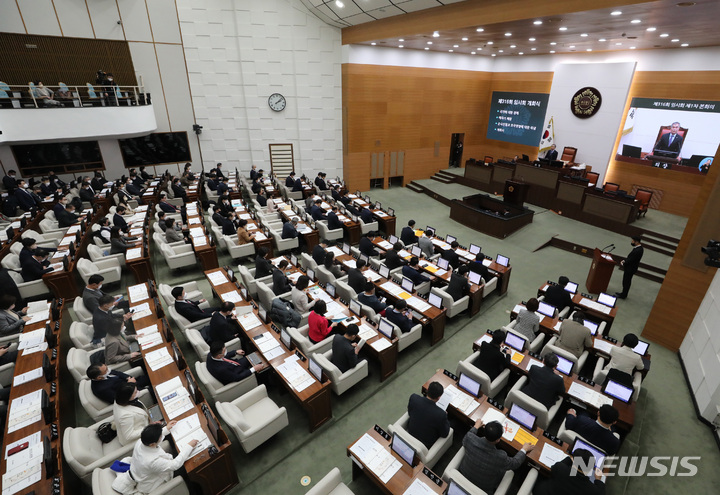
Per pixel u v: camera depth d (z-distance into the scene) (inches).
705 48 481.7
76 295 323.6
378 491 176.9
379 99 669.3
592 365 260.4
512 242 490.0
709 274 254.8
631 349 207.0
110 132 526.0
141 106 557.3
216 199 584.7
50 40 552.1
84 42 569.3
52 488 139.6
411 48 656.4
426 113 721.6
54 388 189.3
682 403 237.8
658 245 453.4
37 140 482.3
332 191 561.6
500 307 341.7
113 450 167.3
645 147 557.6
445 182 744.3
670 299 277.7
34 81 562.9
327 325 242.7
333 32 626.2
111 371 199.6
